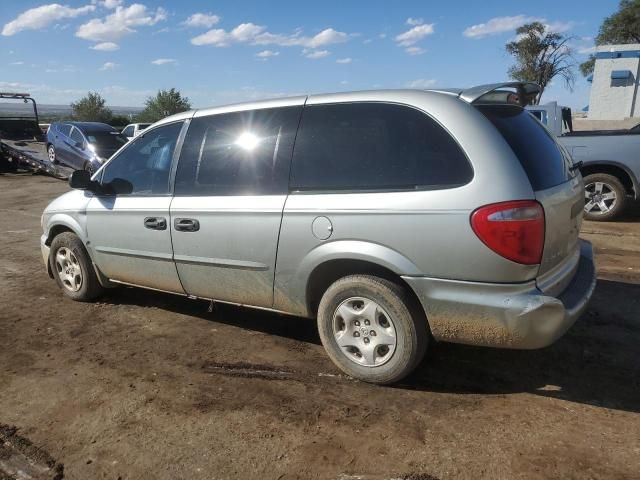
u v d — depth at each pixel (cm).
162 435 316
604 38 3959
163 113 5031
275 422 326
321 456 293
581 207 382
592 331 446
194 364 404
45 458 298
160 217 436
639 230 825
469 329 321
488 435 307
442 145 324
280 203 372
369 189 342
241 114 409
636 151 849
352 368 368
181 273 436
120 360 412
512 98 359
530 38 2917
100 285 528
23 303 539
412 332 339
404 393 354
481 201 305
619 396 347
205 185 416
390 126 345
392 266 331
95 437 316
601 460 283
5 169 1820
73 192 531
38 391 369
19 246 799
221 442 308
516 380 369
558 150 383
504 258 302
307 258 362
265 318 491
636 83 2633
